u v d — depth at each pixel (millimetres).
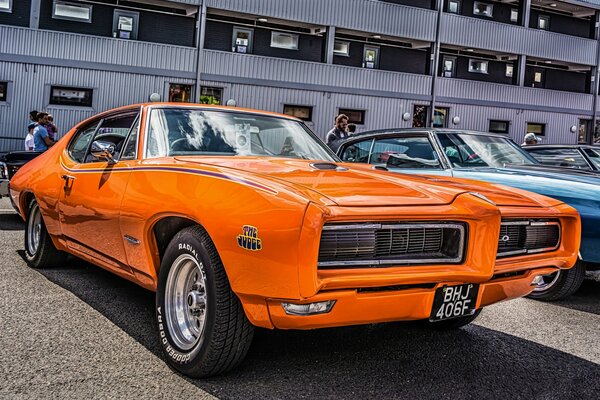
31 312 3328
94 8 19453
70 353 2713
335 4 21531
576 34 28438
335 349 2984
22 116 17453
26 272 4344
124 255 3061
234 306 2334
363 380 2572
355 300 2176
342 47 23484
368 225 2221
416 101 23047
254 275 2160
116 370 2535
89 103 18344
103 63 18203
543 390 2559
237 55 19844
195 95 19344
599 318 3904
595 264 4418
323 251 2156
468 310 2508
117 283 4121
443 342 3186
